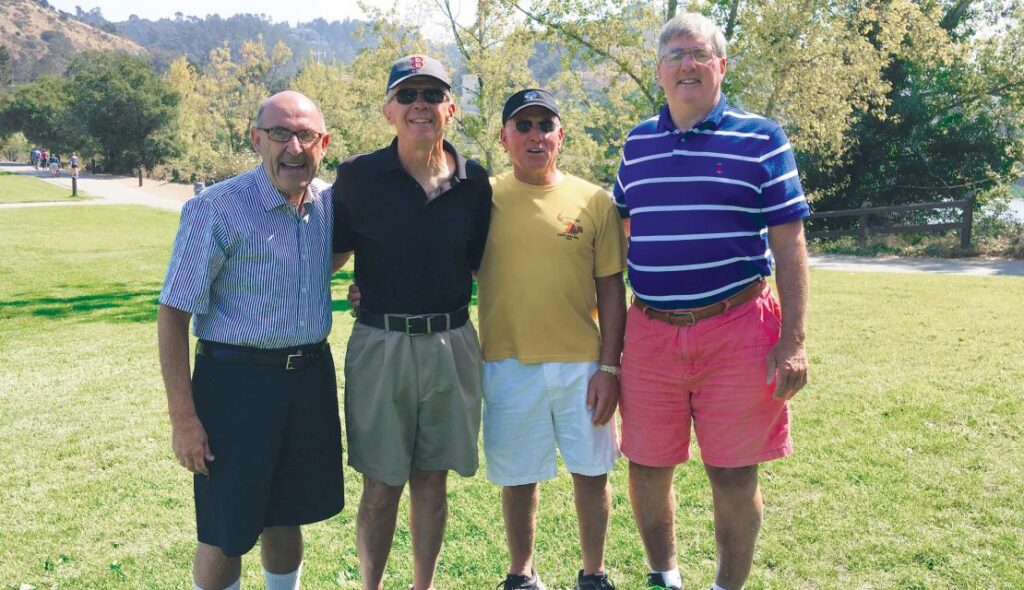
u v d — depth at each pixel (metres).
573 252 3.02
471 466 2.97
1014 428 4.83
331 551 3.60
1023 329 7.66
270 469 2.63
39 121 65.50
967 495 3.93
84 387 6.52
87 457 4.88
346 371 2.94
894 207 17.06
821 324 8.23
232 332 2.59
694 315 2.83
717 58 2.73
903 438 4.74
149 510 4.10
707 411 2.89
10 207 26.75
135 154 50.94
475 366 2.98
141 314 10.05
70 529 3.88
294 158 2.54
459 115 15.67
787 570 3.33
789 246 2.71
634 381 3.00
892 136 19.86
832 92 13.50
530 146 2.98
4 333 8.83
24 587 3.29
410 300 2.83
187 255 2.53
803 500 3.95
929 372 6.18
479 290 3.15
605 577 3.18
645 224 2.86
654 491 3.09
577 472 3.11
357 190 2.84
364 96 18.00
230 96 48.59
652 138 2.86
